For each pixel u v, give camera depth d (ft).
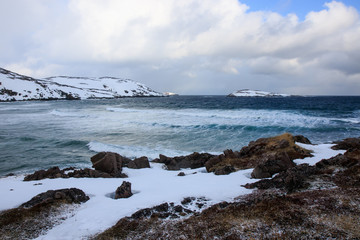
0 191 39.47
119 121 140.46
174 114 168.25
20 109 242.99
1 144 86.48
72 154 74.33
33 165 63.77
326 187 32.96
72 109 241.76
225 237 21.80
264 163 45.62
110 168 51.13
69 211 31.22
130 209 30.55
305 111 181.06
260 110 192.13
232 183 40.70
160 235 23.40
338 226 21.83
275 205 27.22
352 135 92.27
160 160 64.28
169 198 33.91
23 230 26.40
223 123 119.14
